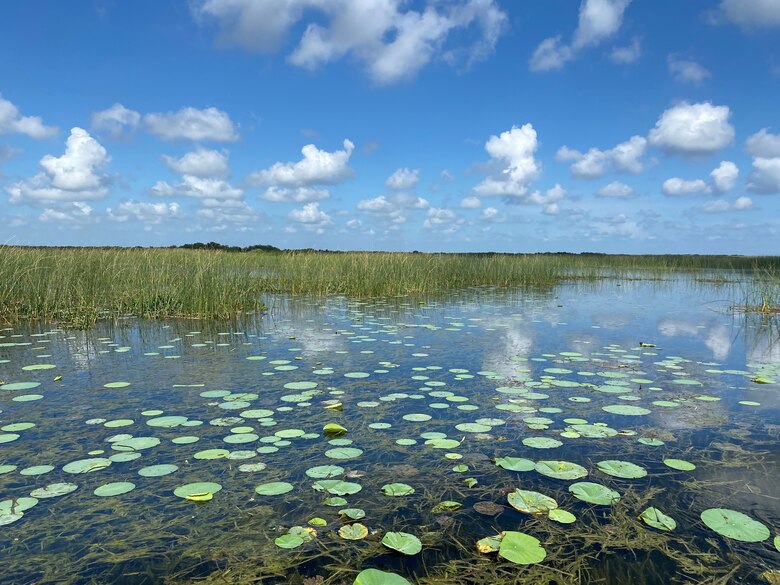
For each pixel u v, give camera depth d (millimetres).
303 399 3572
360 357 4969
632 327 6875
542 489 2217
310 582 1598
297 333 6398
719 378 4180
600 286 14836
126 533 1892
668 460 2506
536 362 4766
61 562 1713
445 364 4668
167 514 2025
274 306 9438
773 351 5305
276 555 1747
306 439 2820
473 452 2631
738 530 1856
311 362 4742
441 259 15680
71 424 3064
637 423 3070
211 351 5262
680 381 4074
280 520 1974
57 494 2186
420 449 2670
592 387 3891
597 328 6781
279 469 2424
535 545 1760
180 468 2443
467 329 6684
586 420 3125
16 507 2074
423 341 5824
